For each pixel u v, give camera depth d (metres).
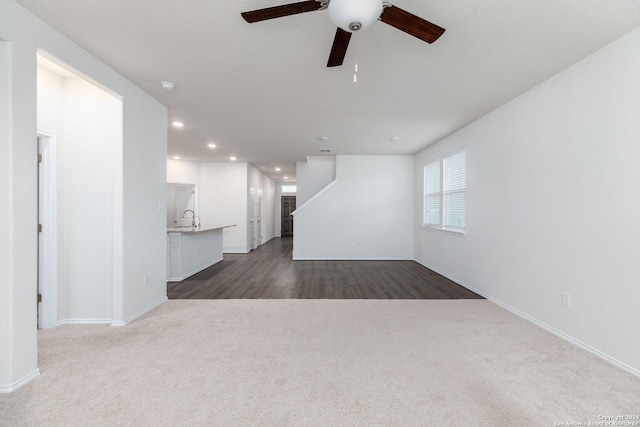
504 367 2.22
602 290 2.35
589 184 2.46
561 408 1.76
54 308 2.97
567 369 2.19
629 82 2.15
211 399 1.84
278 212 13.00
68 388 1.94
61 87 3.02
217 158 7.53
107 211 3.06
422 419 1.67
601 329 2.36
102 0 1.87
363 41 2.30
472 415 1.70
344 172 6.94
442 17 2.00
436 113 3.92
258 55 2.54
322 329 2.93
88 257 3.07
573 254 2.62
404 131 4.81
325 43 2.35
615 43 2.25
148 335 2.77
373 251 6.98
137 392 1.90
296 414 1.71
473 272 4.28
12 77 1.88
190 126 4.60
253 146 6.02
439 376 2.10
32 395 1.86
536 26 2.09
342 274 5.47
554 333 2.82
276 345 2.58
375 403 1.81
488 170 3.89
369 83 3.05
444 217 5.31
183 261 5.09
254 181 9.11
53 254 2.96
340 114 3.99
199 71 2.83
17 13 1.90
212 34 2.24
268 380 2.04
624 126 2.18
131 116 3.08
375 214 6.96
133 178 3.14
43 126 2.84
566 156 2.69
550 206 2.87
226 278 5.15
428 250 6.03
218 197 8.12
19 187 1.94
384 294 4.17
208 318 3.22
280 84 3.09
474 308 3.57
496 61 2.58
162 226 3.72
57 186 2.99
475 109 3.77
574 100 2.61
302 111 3.89
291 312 3.42
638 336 2.09
